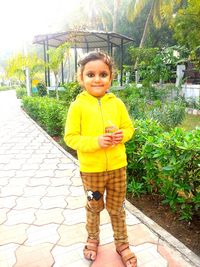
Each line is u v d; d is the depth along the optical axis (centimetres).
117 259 231
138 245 246
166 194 290
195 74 1359
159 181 305
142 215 292
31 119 1002
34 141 652
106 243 251
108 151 205
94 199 215
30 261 231
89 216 228
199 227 272
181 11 1072
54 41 1388
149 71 1281
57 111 685
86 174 211
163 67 1250
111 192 219
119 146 212
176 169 261
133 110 717
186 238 258
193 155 258
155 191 338
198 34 1058
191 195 289
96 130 203
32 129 805
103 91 205
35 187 378
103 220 287
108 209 227
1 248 248
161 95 1138
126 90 1138
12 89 4878
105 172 209
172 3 1512
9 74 1778
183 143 263
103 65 200
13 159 511
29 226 282
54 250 244
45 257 236
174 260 228
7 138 692
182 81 1236
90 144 194
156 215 296
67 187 376
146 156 306
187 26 1061
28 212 310
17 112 1226
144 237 257
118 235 228
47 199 341
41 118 880
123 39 1357
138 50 1512
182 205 276
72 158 504
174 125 634
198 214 290
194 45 1107
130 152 337
